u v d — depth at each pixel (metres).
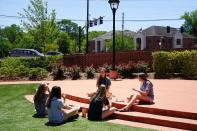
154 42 70.56
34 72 23.98
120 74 23.52
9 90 17.84
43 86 11.20
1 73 24.14
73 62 31.19
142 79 11.23
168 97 12.69
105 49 75.25
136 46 70.31
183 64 22.52
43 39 41.56
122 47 66.62
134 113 10.44
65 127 9.38
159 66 23.08
